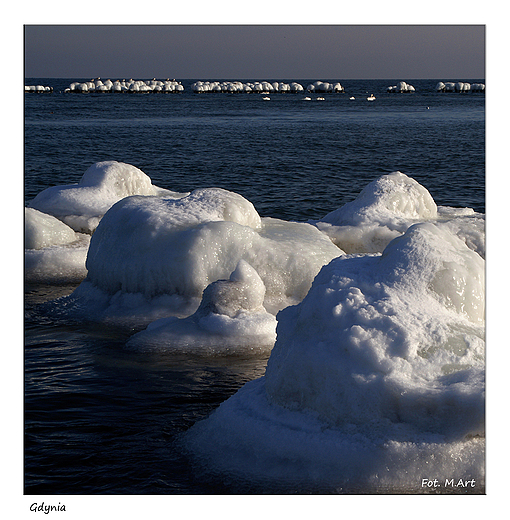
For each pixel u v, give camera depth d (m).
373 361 5.12
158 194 15.16
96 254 10.14
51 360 7.61
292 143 40.84
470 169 29.17
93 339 8.34
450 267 5.72
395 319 5.30
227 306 8.40
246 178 25.88
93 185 14.40
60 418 6.12
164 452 5.51
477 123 59.09
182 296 9.31
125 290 9.60
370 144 40.47
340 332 5.34
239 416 5.62
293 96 130.75
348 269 5.98
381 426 5.00
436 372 5.08
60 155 32.38
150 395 6.68
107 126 52.22
